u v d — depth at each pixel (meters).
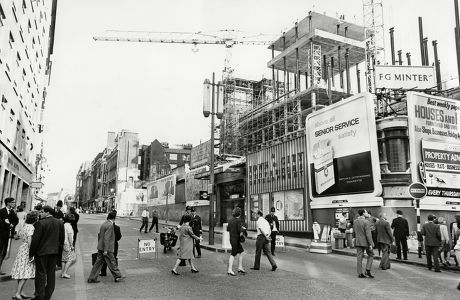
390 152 20.05
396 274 11.12
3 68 19.14
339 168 22.58
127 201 81.94
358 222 10.62
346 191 21.95
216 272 11.12
